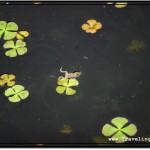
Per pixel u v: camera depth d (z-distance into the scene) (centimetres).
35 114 162
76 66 168
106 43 172
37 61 169
